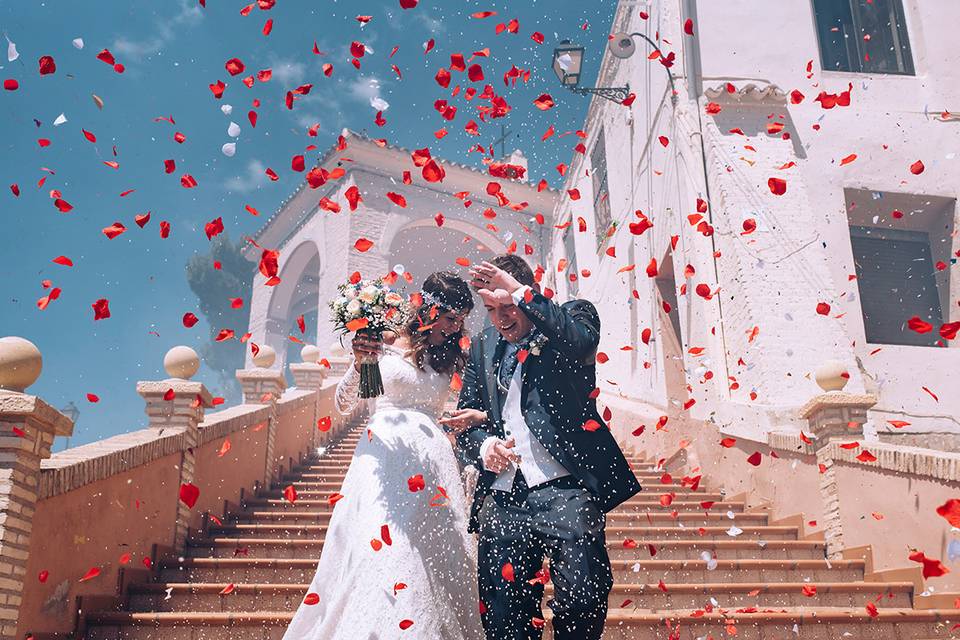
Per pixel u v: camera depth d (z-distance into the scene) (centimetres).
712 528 590
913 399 792
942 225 888
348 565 258
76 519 369
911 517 483
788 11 923
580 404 267
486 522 262
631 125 1162
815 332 751
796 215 806
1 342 331
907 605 467
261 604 415
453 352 304
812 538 585
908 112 897
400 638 239
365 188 1616
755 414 700
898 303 875
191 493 320
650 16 1039
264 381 766
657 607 438
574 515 246
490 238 1752
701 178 858
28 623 323
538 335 276
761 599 453
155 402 525
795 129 869
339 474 821
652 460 954
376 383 290
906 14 948
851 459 549
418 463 277
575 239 1612
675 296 1031
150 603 412
